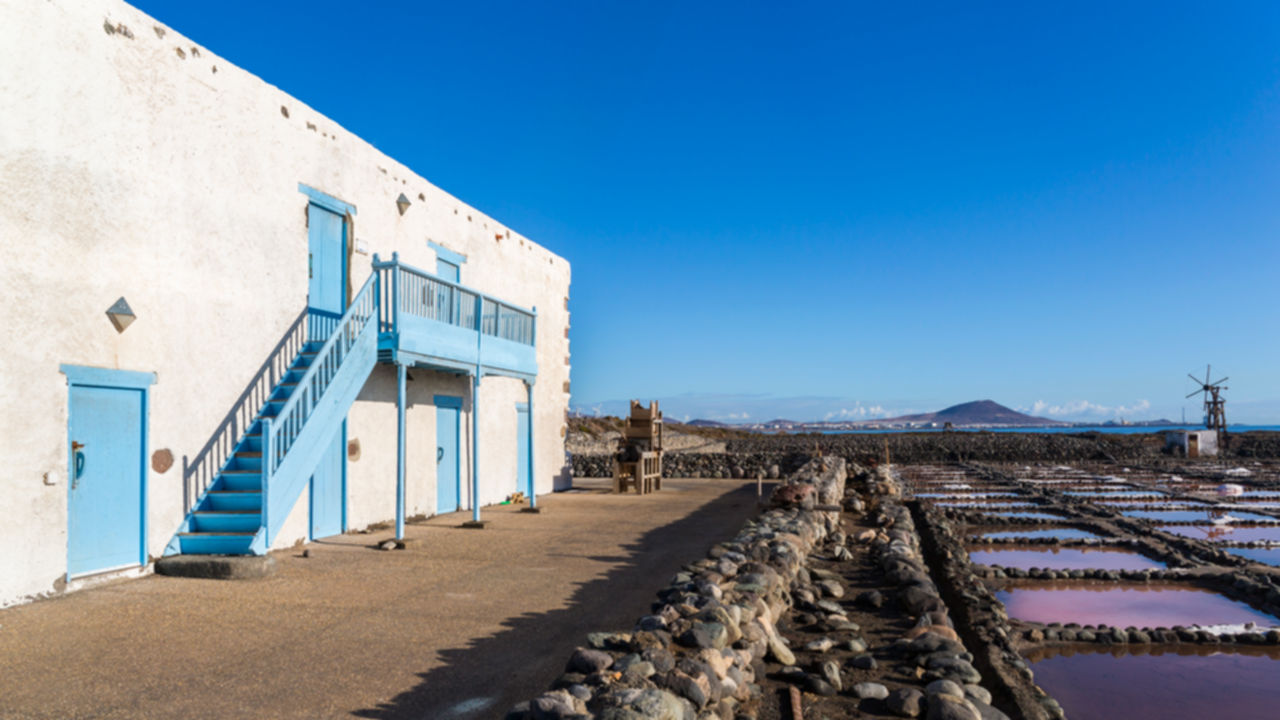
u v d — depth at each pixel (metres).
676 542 11.85
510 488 18.81
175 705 5.04
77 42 8.23
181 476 9.52
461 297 14.05
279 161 11.30
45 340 7.83
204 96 9.97
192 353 9.73
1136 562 13.78
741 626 6.19
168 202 9.38
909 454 51.06
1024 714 5.85
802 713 5.12
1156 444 58.81
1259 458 50.62
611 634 5.84
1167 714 6.47
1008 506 22.55
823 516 13.31
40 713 4.87
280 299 11.28
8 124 7.52
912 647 6.49
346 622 7.05
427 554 10.66
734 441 56.31
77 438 8.20
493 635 6.71
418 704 5.13
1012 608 10.18
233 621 7.04
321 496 11.99
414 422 14.67
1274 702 6.74
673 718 4.12
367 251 13.23
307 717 4.88
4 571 7.41
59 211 8.01
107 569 8.54
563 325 22.83
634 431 22.61
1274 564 13.49
